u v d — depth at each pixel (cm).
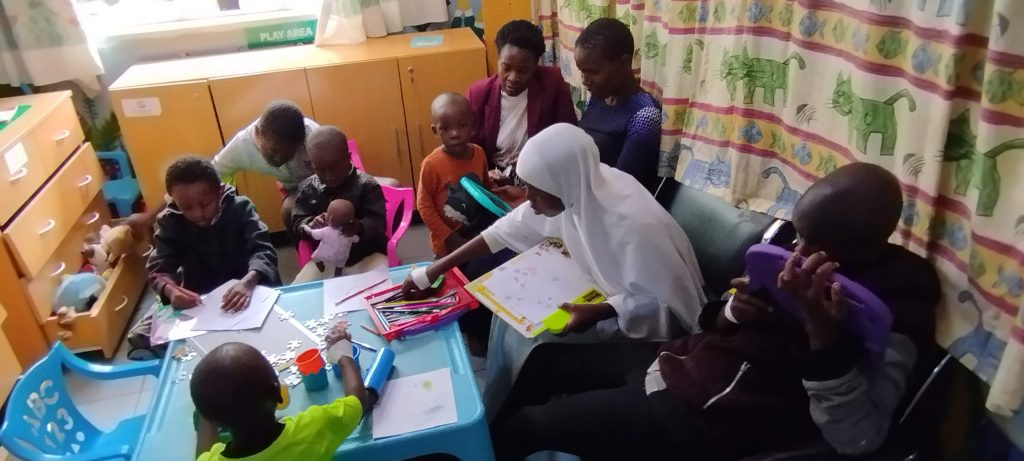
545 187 161
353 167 227
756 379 123
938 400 114
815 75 134
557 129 162
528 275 172
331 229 208
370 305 165
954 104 104
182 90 275
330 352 144
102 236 266
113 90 270
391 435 126
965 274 108
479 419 129
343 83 288
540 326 155
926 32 104
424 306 163
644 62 204
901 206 107
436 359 147
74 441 155
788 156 146
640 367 152
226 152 254
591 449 139
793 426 124
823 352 106
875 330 101
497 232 185
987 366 103
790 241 143
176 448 129
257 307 168
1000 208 98
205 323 164
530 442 146
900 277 110
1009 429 106
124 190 309
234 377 113
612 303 158
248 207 208
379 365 140
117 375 161
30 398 145
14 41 282
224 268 207
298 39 323
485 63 297
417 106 300
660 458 133
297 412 133
